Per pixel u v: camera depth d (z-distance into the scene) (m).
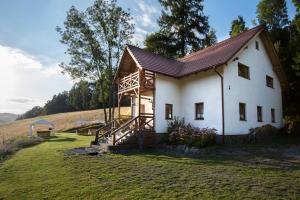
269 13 28.05
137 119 15.77
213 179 7.59
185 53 33.31
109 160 11.01
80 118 53.44
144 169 9.16
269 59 20.77
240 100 16.52
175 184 7.25
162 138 16.31
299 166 8.96
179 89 18.25
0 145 17.23
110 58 27.48
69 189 7.18
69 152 13.34
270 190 6.48
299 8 18.78
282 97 23.41
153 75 16.72
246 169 8.71
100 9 26.89
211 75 16.06
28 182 8.04
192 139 13.73
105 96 28.11
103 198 6.41
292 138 17.94
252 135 16.50
